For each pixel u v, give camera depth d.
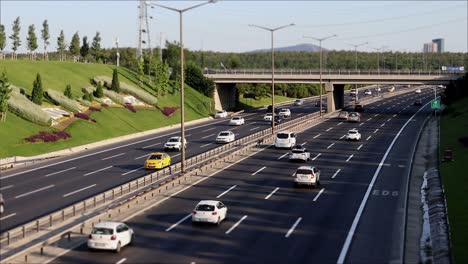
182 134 53.12
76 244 30.86
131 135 88.81
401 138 83.69
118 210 38.84
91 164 61.69
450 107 110.25
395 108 139.12
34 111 75.19
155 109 108.94
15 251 28.73
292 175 54.88
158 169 57.78
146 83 125.31
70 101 87.56
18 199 43.66
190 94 129.75
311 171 48.66
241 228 35.16
